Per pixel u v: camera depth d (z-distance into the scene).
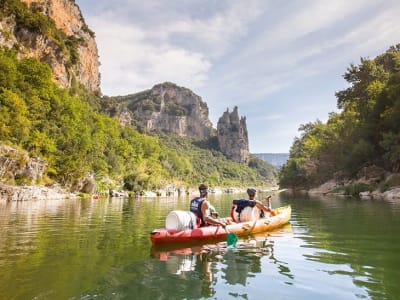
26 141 43.72
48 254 6.13
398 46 55.47
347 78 52.25
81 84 98.00
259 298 3.82
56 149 48.31
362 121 44.19
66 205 23.52
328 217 12.55
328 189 47.59
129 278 4.60
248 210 9.12
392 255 5.93
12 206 21.28
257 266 5.27
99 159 63.16
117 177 68.62
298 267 5.19
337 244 7.06
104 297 3.84
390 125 36.69
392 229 8.97
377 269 5.00
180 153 164.62
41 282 4.39
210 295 3.92
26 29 70.12
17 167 35.31
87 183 49.47
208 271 4.98
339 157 48.12
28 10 74.75
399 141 33.22
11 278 4.57
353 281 4.43
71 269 5.05
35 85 55.22
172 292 4.02
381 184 31.73
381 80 48.09
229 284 4.33
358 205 18.27
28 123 43.78
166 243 7.05
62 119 55.28
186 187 115.75
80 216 14.41
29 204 24.05
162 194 75.50
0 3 66.69
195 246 6.96
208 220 7.97
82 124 61.03
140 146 100.19
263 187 186.38
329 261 5.55
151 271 4.96
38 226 10.55
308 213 14.51
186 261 5.62
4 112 40.78
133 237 8.18
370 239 7.56
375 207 16.42
